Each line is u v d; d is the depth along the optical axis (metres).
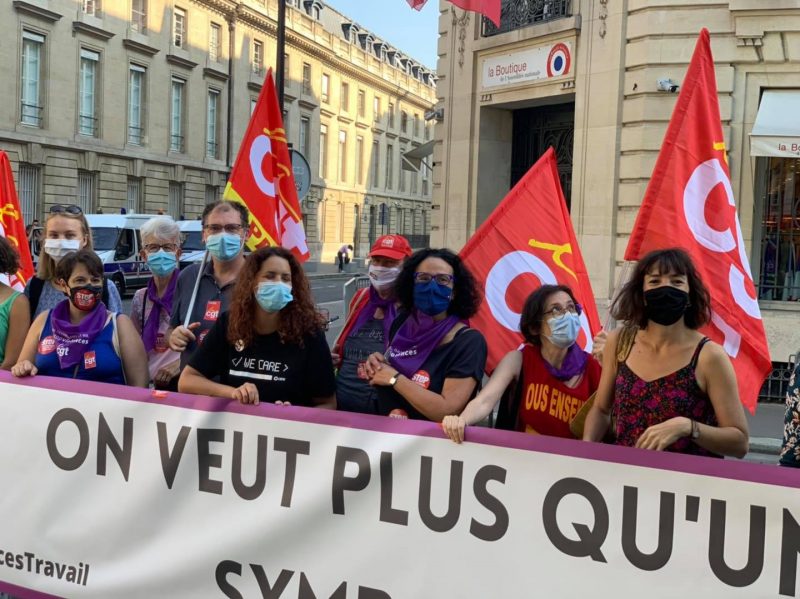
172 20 37.12
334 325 15.69
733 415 2.79
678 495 2.68
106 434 3.55
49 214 4.41
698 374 2.85
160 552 3.43
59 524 3.61
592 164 11.20
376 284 4.00
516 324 4.26
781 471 2.56
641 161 10.66
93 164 32.50
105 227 23.58
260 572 3.27
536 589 2.87
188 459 3.40
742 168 10.19
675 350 2.91
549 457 2.85
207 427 3.37
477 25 12.81
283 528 3.24
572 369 3.43
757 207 10.31
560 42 11.52
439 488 3.02
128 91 34.53
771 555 2.57
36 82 30.03
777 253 10.31
